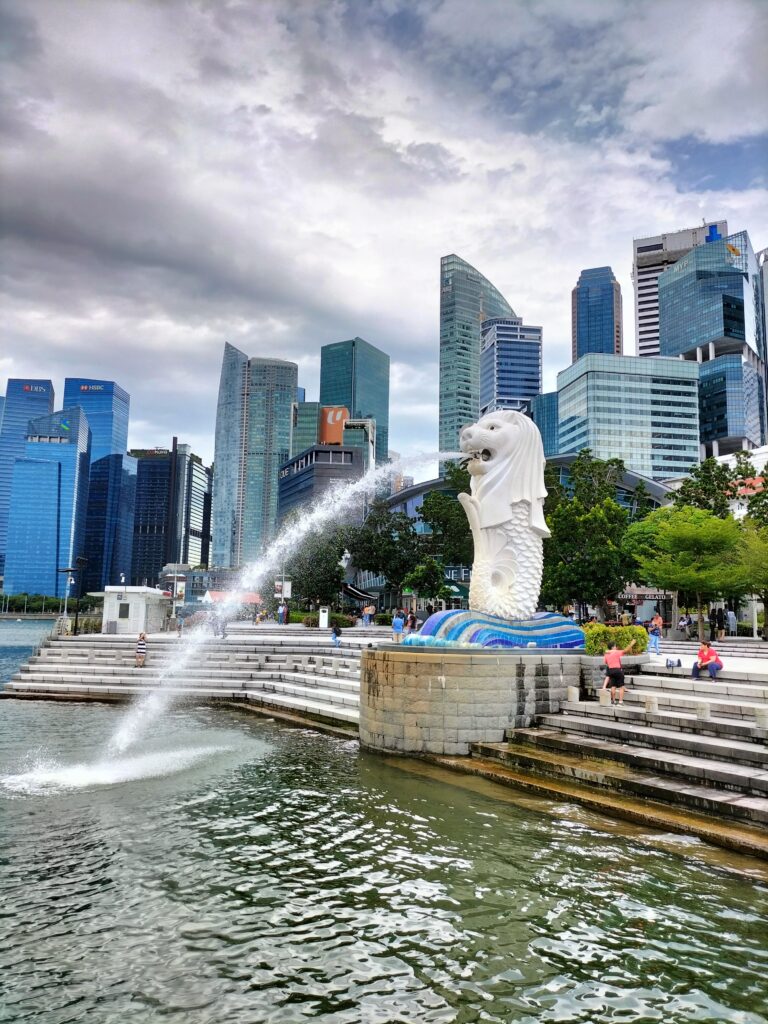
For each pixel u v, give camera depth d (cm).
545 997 652
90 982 671
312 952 730
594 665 1698
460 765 1496
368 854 1000
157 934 765
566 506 4216
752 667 1831
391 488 9919
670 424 13225
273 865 960
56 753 1636
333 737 1870
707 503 4291
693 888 875
